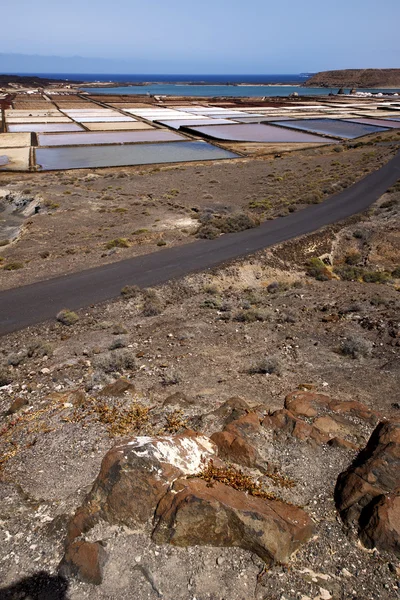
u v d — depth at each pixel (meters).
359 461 6.44
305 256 23.11
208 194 37.19
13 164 51.78
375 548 5.23
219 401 8.95
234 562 5.12
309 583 4.91
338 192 34.75
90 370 11.34
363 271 21.12
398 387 9.36
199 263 20.91
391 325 13.07
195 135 73.50
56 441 7.77
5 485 6.71
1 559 5.41
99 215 31.31
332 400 8.22
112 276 19.48
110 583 4.97
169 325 14.62
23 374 11.62
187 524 5.28
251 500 5.70
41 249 23.94
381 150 52.22
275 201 33.38
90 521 5.63
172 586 4.90
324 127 79.56
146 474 5.82
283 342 12.63
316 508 5.86
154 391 9.68
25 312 16.20
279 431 7.27
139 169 50.38
